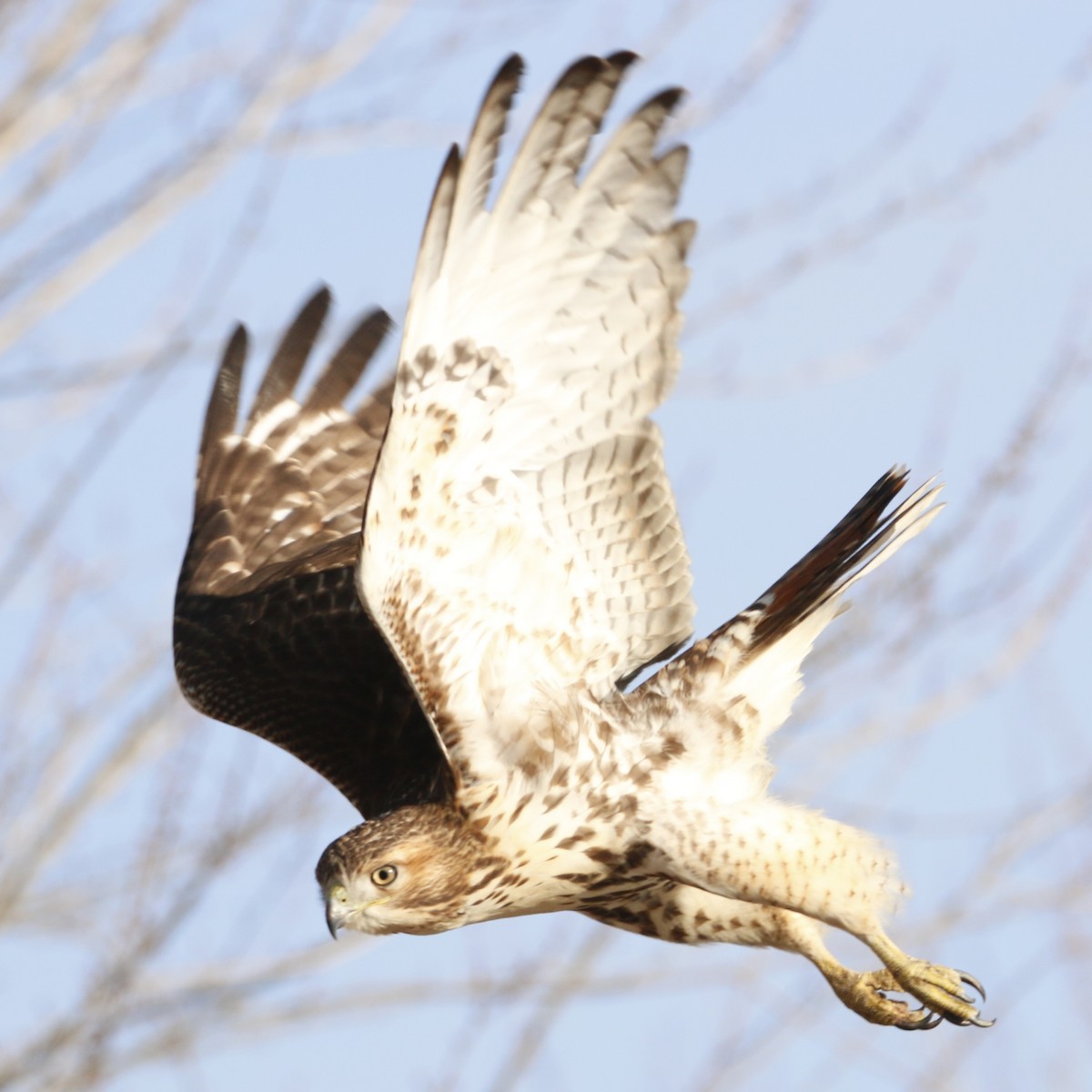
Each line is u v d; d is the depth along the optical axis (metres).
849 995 12.03
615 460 11.34
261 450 14.81
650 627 11.59
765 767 11.77
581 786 11.60
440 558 11.25
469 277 11.05
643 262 11.16
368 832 11.93
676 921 12.06
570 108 10.91
